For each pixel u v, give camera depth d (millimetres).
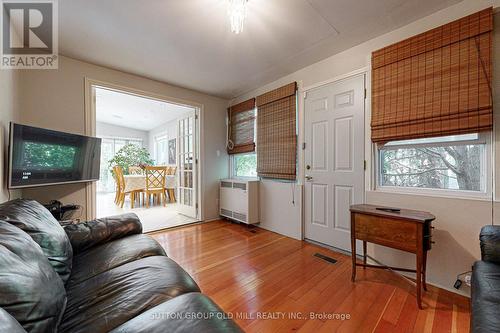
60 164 2225
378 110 2092
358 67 2314
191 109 4035
